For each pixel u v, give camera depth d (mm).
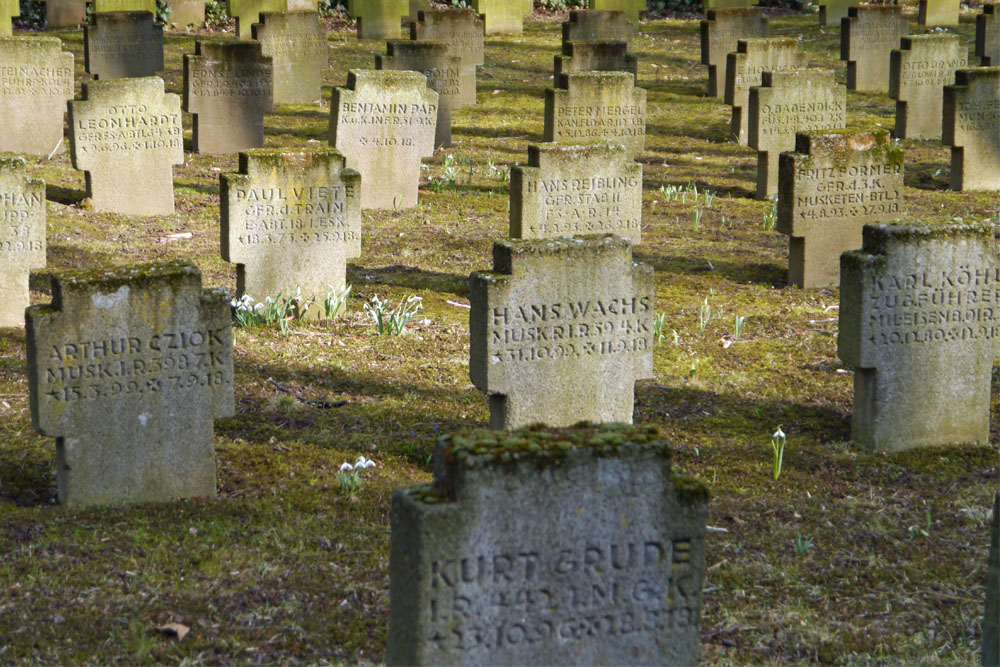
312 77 21719
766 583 6594
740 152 19047
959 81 16344
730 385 10000
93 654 5559
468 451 4656
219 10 28281
